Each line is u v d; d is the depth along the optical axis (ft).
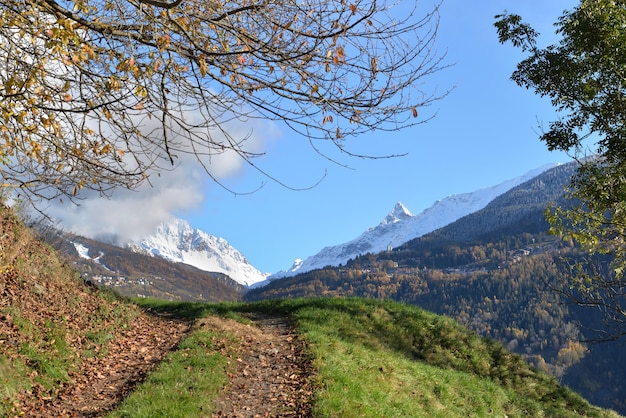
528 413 71.61
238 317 73.05
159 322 73.61
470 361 83.10
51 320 56.08
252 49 19.94
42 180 21.63
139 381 47.88
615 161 62.34
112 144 22.12
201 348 56.03
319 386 48.03
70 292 68.44
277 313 83.56
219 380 47.75
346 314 81.46
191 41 19.16
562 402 81.76
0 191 36.40
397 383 58.29
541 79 67.56
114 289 83.92
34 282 62.49
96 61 20.72
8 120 21.53
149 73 19.93
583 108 65.31
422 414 52.75
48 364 46.62
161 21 19.74
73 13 19.83
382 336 78.64
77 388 46.32
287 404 44.57
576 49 64.39
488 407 65.77
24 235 69.46
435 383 64.34
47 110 21.97
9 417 37.96
